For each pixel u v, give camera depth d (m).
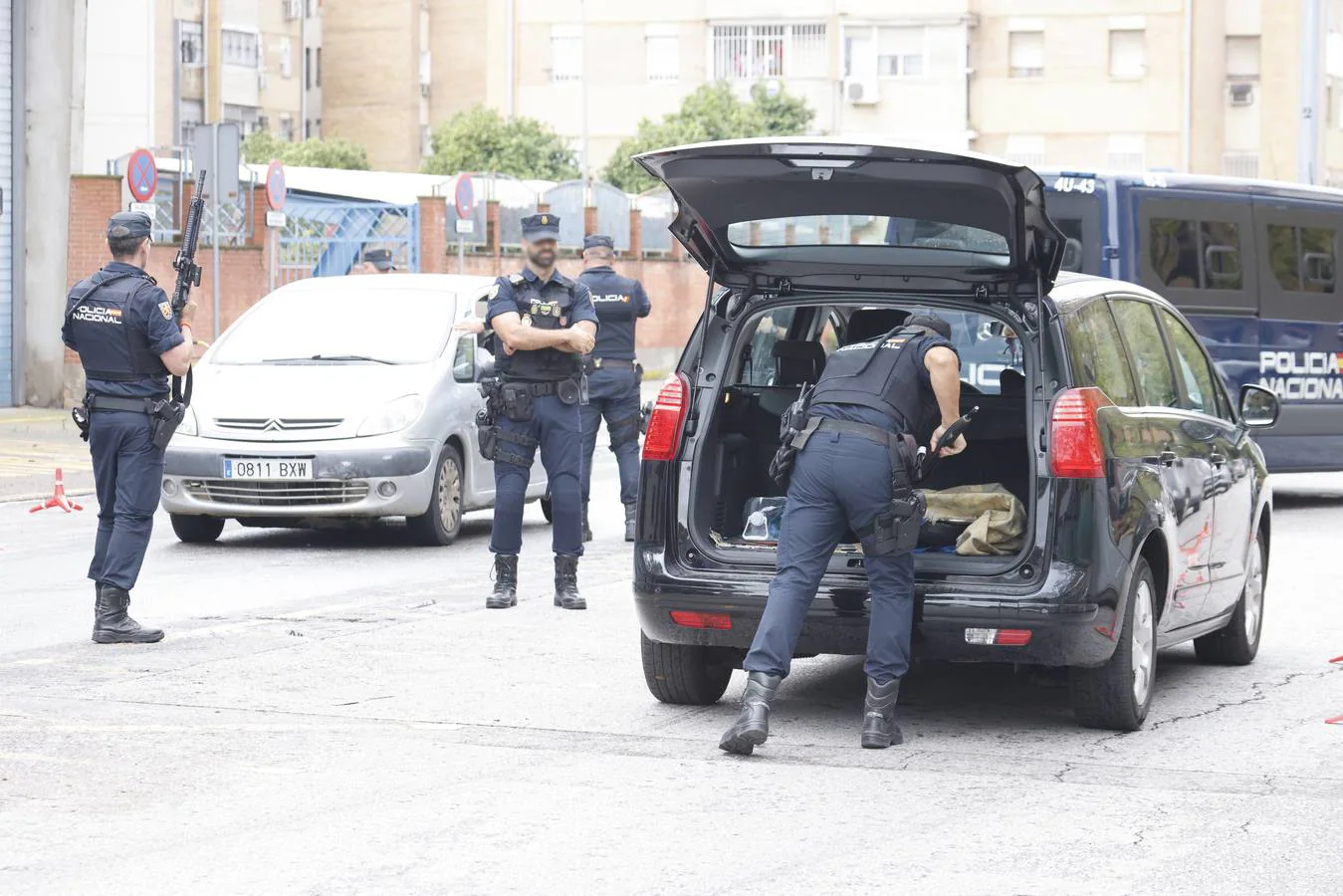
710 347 8.74
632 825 6.68
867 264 8.53
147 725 8.30
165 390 10.53
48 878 5.99
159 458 10.51
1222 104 68.81
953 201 7.94
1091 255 19.23
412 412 14.72
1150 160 67.88
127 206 28.92
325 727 8.30
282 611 11.65
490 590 12.62
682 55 70.62
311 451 14.38
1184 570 8.98
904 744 8.14
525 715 8.62
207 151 23.47
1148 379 9.10
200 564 13.92
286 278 33.88
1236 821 6.80
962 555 8.19
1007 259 8.25
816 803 7.03
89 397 10.43
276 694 9.03
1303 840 6.54
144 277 10.51
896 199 8.05
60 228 28.50
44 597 12.27
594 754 7.86
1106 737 8.33
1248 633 10.30
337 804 6.95
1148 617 8.59
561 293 11.83
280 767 7.54
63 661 9.87
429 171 67.56
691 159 8.03
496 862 6.19
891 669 8.02
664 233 48.00
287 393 14.66
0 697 8.90
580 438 11.92
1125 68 67.94
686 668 8.74
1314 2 31.41
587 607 11.88
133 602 12.01
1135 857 6.31
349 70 80.19
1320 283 20.25
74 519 17.27
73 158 28.83
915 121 68.56
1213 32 68.06
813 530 7.88
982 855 6.32
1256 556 10.48
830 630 8.18
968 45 68.31
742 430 9.23
